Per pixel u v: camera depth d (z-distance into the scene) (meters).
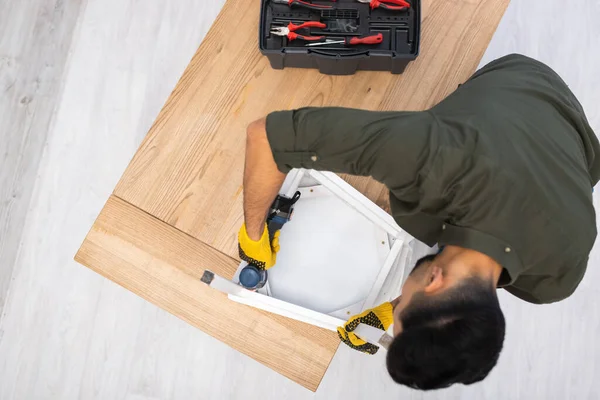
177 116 1.42
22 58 2.19
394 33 1.42
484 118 0.84
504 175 0.80
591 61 2.24
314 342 1.38
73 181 2.13
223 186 1.40
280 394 2.02
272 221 1.32
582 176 0.88
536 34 2.25
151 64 2.18
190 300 1.39
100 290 2.06
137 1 2.21
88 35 2.20
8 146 2.15
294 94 1.44
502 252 0.80
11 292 2.06
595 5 2.27
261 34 1.39
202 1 2.21
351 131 0.82
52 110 2.16
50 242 2.09
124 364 2.03
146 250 1.38
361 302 1.33
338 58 1.36
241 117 1.42
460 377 0.75
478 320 0.74
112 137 2.15
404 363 0.75
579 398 2.07
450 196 0.83
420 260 0.90
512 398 2.06
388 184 0.87
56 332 2.04
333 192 1.36
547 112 0.90
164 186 1.40
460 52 1.45
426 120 0.84
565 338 2.09
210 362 2.03
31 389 2.01
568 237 0.84
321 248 1.36
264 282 1.31
